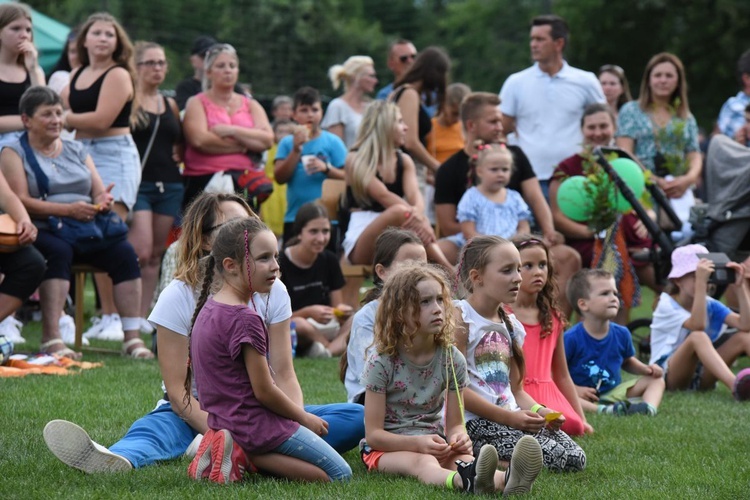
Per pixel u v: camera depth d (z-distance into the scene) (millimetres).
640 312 29406
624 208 21016
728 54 66312
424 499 9383
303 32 61844
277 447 10062
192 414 11148
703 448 12430
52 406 13430
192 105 22016
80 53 20250
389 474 10539
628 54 70375
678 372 17359
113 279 18859
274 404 10102
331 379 16859
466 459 10508
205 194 11586
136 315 18969
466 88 25281
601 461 11648
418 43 87812
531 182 21109
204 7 60125
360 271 20922
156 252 21688
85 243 18266
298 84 60531
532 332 13250
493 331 11836
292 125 24609
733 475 10883
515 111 23875
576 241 21516
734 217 20734
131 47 20156
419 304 10391
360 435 11359
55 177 17953
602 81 28312
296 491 9578
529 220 21234
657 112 23516
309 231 19812
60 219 17953
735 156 20859
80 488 9594
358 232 20672
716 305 17797
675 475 10883
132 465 10539
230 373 10078
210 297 10430
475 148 20750
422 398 10656
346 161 20953
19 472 10148
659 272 20797
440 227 21281
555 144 23359
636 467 11281
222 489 9594
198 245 11375
